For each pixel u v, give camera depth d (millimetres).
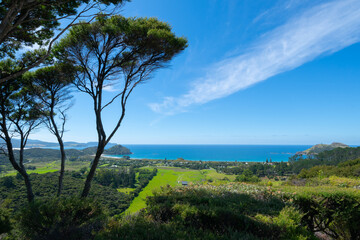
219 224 3203
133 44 7230
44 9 5590
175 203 4102
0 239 3227
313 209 4816
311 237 3174
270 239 2912
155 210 3785
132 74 7809
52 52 7406
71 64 7828
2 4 4797
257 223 3098
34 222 3410
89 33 6902
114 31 6664
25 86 8742
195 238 2539
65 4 5426
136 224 2984
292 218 3418
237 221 3201
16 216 3465
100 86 7324
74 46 7062
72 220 3688
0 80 4406
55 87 9109
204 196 4941
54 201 3793
